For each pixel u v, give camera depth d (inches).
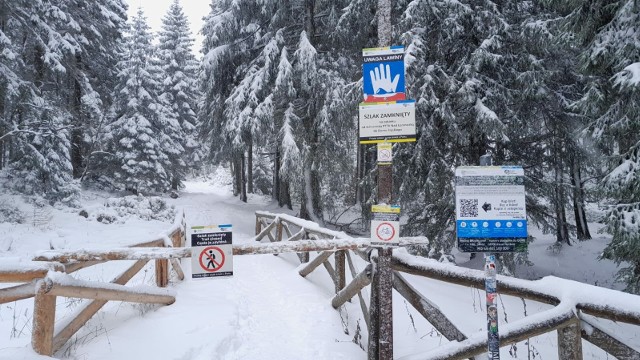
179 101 1381.6
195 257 153.6
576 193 434.9
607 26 287.7
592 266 535.2
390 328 138.3
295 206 963.3
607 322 248.2
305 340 183.0
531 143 436.5
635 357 114.6
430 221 431.2
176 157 1254.3
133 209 662.5
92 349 148.1
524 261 395.2
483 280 143.6
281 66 565.6
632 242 258.7
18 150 608.7
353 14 501.4
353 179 819.4
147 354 148.5
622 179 269.7
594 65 299.4
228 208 939.3
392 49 131.4
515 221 111.3
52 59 656.4
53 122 641.0
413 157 404.2
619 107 289.7
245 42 681.0
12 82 539.8
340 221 802.8
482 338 134.9
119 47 1143.6
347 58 639.1
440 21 394.0
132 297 171.8
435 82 382.3
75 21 797.2
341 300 208.7
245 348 174.7
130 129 1025.5
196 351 157.6
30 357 123.1
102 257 151.1
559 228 599.8
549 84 414.6
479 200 113.0
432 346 183.6
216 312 201.2
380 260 139.4
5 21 597.3
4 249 372.5
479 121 362.6
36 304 127.7
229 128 605.9
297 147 575.5
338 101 563.5
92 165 1000.2
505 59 392.8
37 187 614.5
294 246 165.6
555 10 362.3
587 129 313.6
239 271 320.2
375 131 133.2
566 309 120.0
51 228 493.0
